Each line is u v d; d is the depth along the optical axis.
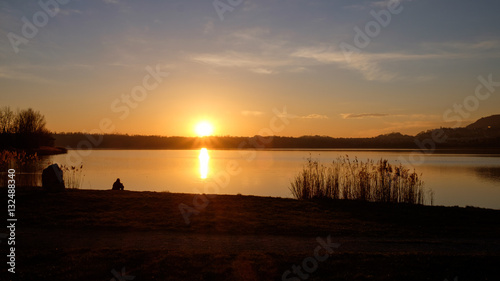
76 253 11.49
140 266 10.66
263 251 12.17
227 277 10.16
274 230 14.80
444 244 13.41
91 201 19.39
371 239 13.92
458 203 29.34
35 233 13.78
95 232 14.12
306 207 20.00
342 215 18.23
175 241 13.19
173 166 66.25
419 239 14.04
